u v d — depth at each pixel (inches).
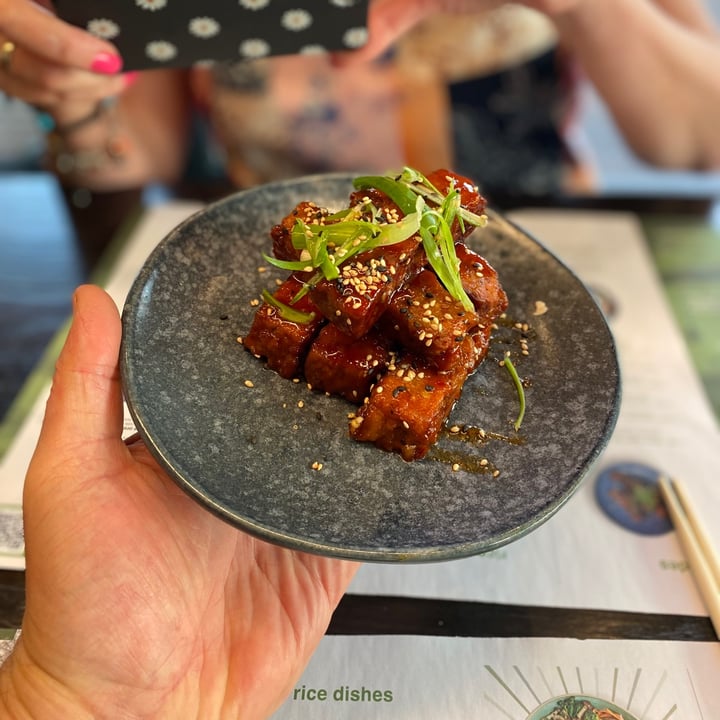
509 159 20.6
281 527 8.1
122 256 15.0
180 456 8.4
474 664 9.5
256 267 10.7
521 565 10.6
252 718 8.9
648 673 9.5
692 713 9.1
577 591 10.3
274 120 19.4
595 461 8.8
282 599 9.5
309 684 9.3
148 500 8.9
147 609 8.4
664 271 15.3
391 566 10.5
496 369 10.2
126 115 18.7
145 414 8.4
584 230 16.2
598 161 27.0
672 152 20.3
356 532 8.3
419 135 20.1
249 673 9.0
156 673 8.4
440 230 9.5
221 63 13.1
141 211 16.3
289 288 9.8
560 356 10.1
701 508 11.2
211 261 10.4
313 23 12.5
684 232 16.3
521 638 9.8
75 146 17.8
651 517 11.2
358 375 9.4
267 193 11.2
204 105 20.4
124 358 8.8
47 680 8.2
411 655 9.6
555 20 17.9
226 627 9.3
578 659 9.6
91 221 16.1
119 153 18.3
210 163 22.3
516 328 10.6
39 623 8.1
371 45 14.9
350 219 9.4
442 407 9.2
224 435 9.0
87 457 8.5
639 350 13.6
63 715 8.1
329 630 9.8
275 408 9.5
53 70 13.3
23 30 11.6
